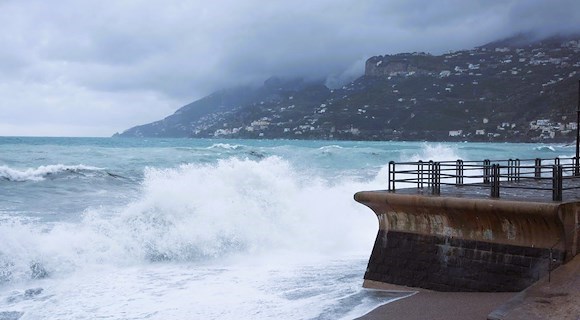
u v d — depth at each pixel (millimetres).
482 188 10352
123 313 8125
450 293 8047
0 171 21797
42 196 18984
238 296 8930
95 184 22344
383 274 9062
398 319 7121
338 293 8922
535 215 7133
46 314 8117
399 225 8961
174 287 9555
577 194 9141
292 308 8172
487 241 7801
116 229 12156
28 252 10500
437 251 8367
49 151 39312
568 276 6707
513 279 7461
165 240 12172
